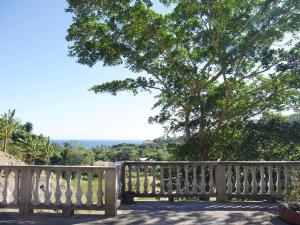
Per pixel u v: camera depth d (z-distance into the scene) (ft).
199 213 29.37
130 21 66.33
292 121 68.74
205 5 62.34
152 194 34.86
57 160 223.10
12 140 185.37
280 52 63.16
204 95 70.64
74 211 30.58
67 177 29.04
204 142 68.69
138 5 64.90
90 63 67.67
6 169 29.22
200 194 34.60
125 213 29.40
